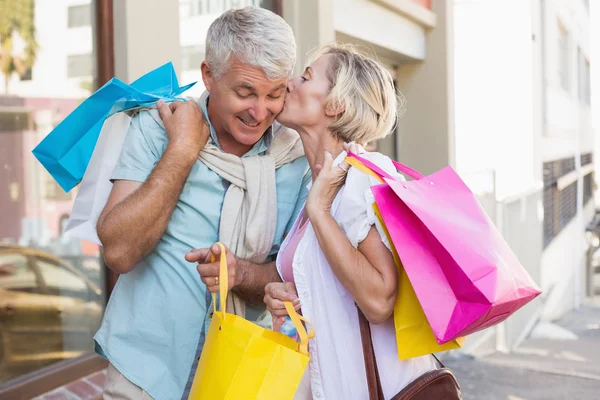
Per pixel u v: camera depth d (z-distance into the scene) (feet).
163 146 6.80
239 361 5.55
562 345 27.27
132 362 6.83
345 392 6.28
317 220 5.97
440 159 24.36
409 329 5.93
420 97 24.54
